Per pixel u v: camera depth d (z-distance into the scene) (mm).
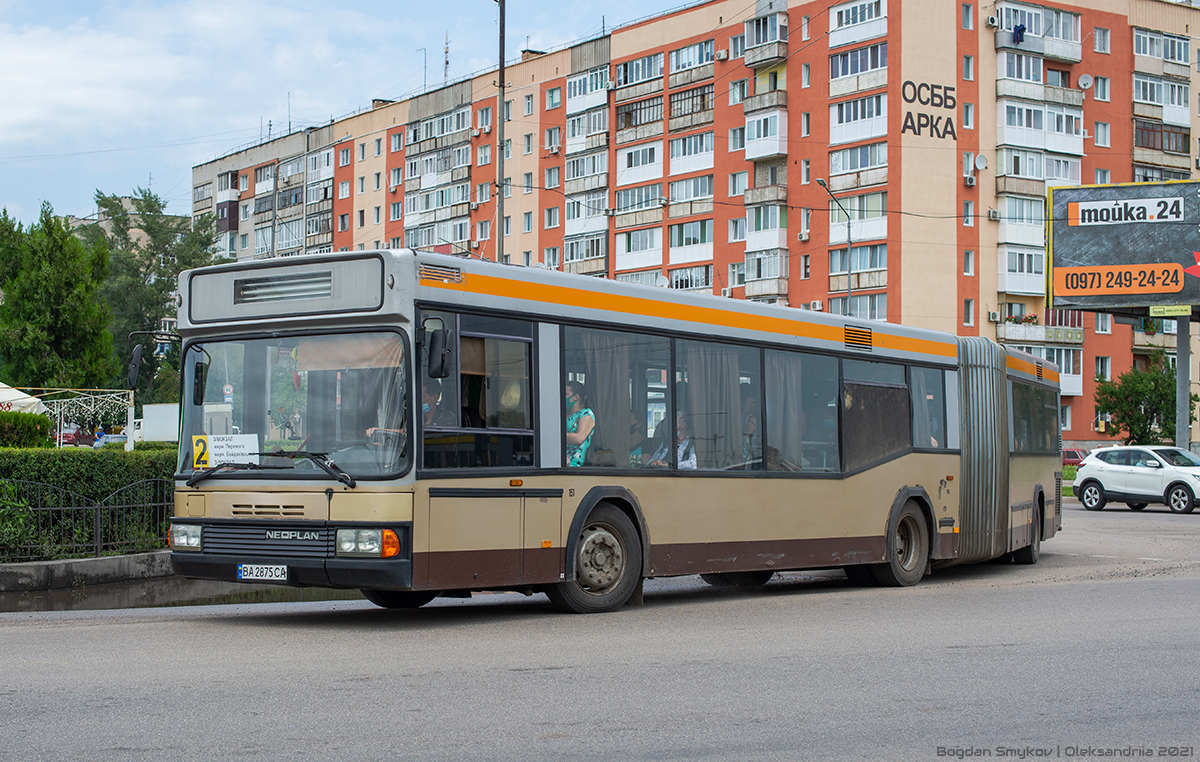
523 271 10617
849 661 8414
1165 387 63406
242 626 10008
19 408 27703
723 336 12594
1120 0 68062
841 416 14031
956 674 7969
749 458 12773
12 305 50281
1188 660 8594
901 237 59531
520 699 6930
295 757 5547
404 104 84688
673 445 11930
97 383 50531
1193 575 15656
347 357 9719
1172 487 33562
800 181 63344
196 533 10039
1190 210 43906
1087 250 45500
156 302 84625
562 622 10414
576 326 11039
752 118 64625
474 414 10039
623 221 71438
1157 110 69312
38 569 14156
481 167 78938
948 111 61188
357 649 8680
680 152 69000
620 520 11344
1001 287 62156
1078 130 65188
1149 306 44531
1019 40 62875
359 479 9430
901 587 14664
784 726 6367
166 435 25609
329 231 90500
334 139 90188
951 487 15844
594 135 73000
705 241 67625
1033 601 12422
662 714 6598
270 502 9711
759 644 9172
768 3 64125
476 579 9922
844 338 14219
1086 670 8164
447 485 9719
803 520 13359
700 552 12109
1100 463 35281
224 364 10172
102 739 5832
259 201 97938
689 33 68750
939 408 15812
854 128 61250
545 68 75875
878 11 60688
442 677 7570
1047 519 19406
